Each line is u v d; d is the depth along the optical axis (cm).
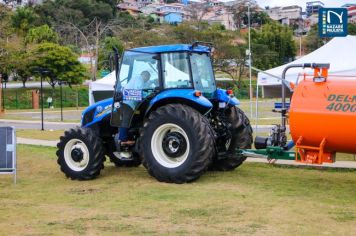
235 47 5678
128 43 5919
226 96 991
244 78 6012
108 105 1027
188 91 923
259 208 721
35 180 1011
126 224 647
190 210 716
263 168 1087
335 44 1523
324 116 779
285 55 6788
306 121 796
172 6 13912
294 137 824
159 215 692
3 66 4069
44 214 710
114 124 998
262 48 5909
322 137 790
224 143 996
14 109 4612
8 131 973
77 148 1006
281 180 947
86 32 7169
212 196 804
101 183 955
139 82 973
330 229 614
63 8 7831
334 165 1102
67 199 816
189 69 939
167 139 923
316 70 816
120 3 12362
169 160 930
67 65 5103
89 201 796
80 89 5597
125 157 1023
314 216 674
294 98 818
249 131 1006
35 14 7138
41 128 2391
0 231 624
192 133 891
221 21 9869
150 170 934
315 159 811
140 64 977
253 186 887
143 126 942
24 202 796
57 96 5284
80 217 689
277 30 6825
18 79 6181
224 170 1041
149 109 958
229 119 1000
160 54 955
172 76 948
